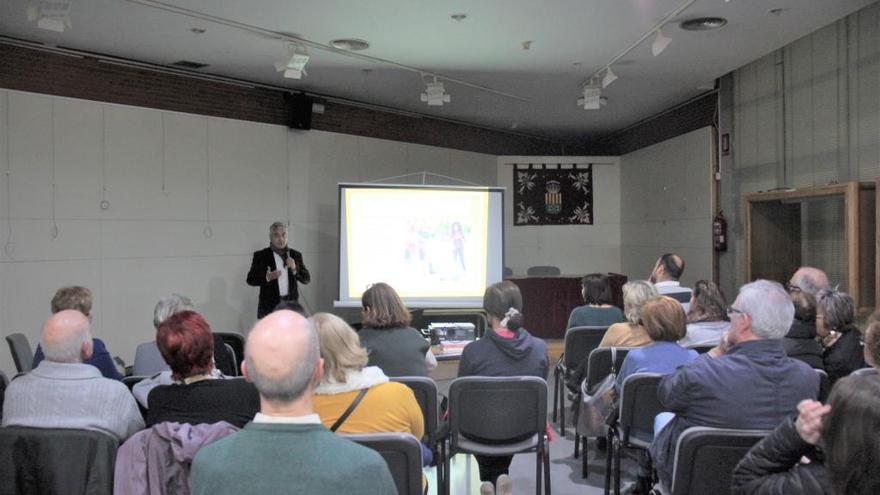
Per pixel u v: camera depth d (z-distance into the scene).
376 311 3.21
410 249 6.98
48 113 5.61
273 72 6.78
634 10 4.89
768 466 1.54
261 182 7.28
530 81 7.22
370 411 2.15
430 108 8.76
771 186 6.29
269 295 6.62
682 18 5.10
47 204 5.59
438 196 7.02
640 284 3.78
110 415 2.21
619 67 6.62
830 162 5.42
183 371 2.14
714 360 2.23
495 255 7.07
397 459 1.98
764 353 2.19
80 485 2.04
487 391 3.03
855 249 4.71
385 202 6.96
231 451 1.29
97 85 6.02
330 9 4.86
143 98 6.35
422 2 4.72
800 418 1.46
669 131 8.90
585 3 4.74
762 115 6.40
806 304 3.01
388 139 8.70
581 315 4.65
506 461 3.32
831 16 5.12
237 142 7.05
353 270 6.92
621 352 3.60
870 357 1.80
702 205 7.86
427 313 7.03
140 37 5.52
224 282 6.94
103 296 5.96
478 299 6.99
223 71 6.71
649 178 9.39
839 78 5.26
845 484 1.24
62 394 2.18
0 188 5.31
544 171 10.35
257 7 4.81
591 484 3.80
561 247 10.42
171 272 6.48
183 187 6.58
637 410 3.03
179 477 1.94
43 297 5.55
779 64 6.08
